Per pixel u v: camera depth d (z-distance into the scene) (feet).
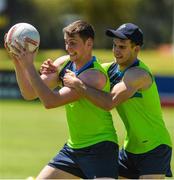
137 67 69.10
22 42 66.18
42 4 583.58
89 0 486.79
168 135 71.67
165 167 70.90
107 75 68.80
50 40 630.74
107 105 66.18
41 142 161.27
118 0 486.38
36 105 261.03
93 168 67.31
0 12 538.88
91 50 67.56
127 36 68.54
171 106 257.55
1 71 271.28
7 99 272.31
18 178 110.93
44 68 71.15
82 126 67.51
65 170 69.00
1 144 156.76
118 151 68.85
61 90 66.03
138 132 70.03
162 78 258.98
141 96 69.21
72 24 67.05
